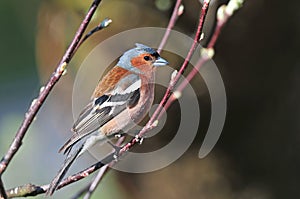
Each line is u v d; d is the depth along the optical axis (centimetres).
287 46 1256
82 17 1135
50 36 1179
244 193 1283
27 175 1141
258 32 1227
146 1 1145
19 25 1592
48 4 1170
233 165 1280
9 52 1670
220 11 743
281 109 1283
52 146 1187
